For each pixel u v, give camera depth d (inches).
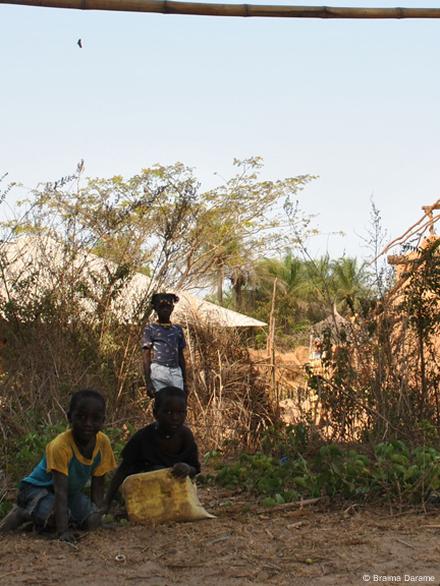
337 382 339.0
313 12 181.2
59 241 412.2
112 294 402.0
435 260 351.9
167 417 228.8
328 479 244.1
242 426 403.2
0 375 351.6
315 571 175.2
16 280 384.8
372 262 360.5
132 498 220.1
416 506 231.9
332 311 357.7
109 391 374.0
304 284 1354.6
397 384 336.8
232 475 273.4
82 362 378.0
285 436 335.6
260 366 439.5
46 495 213.5
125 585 168.7
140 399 398.6
